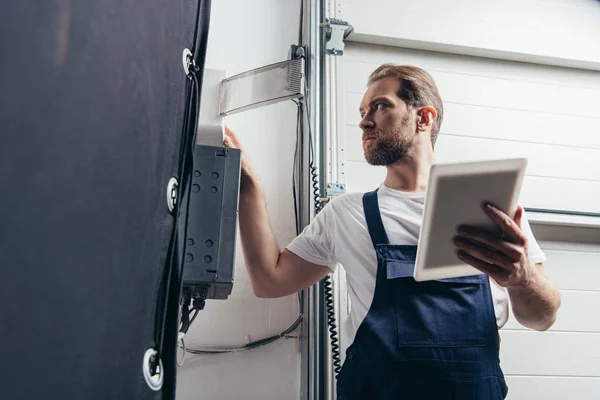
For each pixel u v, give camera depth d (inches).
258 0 77.4
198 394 55.8
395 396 38.1
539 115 82.0
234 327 59.5
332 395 58.1
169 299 21.8
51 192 14.5
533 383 66.2
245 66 72.6
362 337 41.4
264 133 69.9
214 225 35.8
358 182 70.7
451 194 34.2
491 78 83.1
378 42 80.2
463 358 39.4
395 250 44.8
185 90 25.0
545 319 42.6
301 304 62.3
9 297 12.9
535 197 76.5
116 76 18.1
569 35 86.5
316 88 71.2
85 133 16.1
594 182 79.5
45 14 15.3
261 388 57.8
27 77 14.3
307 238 52.6
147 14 20.9
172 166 23.0
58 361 14.0
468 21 83.4
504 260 35.7
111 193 17.2
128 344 17.5
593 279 74.0
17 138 13.7
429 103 54.9
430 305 41.7
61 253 14.6
